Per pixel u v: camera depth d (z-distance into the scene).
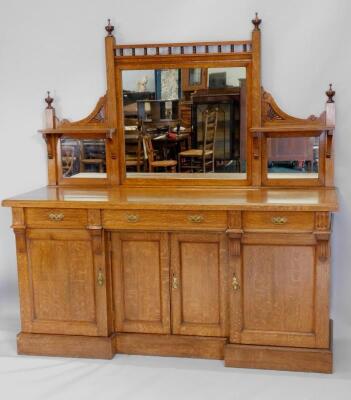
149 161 3.26
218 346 2.87
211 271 2.82
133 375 2.76
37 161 3.42
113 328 2.98
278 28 3.05
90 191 3.15
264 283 2.75
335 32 3.00
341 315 3.21
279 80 3.08
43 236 2.91
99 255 2.87
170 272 2.86
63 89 3.32
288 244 2.69
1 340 3.17
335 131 3.07
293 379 2.68
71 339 2.96
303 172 3.11
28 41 3.31
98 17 3.22
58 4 3.25
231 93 3.12
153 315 2.93
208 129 3.17
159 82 3.19
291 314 2.74
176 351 2.91
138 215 2.79
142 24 3.18
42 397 2.57
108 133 3.19
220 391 2.59
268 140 3.12
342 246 3.16
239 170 3.17
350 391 2.57
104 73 3.27
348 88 3.02
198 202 2.72
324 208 2.58
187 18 3.13
